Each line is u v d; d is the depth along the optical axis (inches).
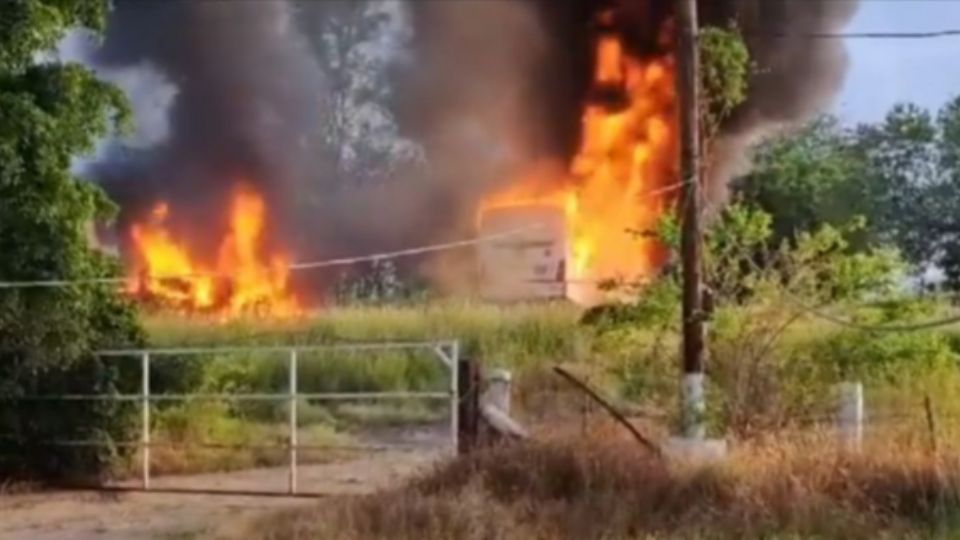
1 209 527.8
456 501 410.6
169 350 580.1
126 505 510.3
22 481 578.6
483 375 533.6
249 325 983.0
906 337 590.6
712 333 522.6
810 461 419.2
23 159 527.5
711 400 493.7
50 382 587.8
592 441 460.1
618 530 384.5
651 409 531.2
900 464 408.5
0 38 519.2
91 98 554.6
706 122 571.2
